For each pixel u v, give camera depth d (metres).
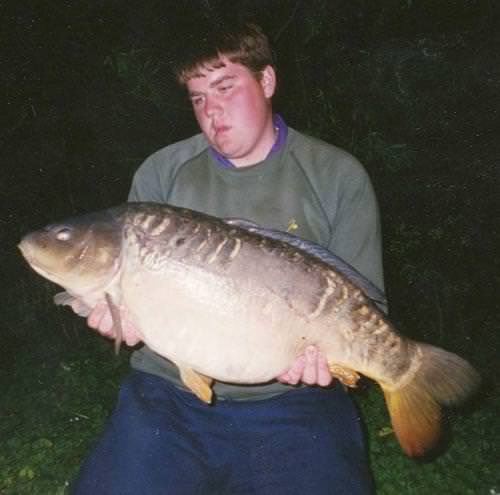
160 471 0.92
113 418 0.98
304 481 0.91
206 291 0.81
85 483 0.92
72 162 2.54
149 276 0.82
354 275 0.86
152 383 1.00
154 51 2.00
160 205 0.85
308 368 0.84
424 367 0.88
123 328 0.86
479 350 2.07
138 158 2.40
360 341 0.85
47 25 2.38
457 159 2.57
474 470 1.37
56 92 2.48
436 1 2.42
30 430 1.57
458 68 2.49
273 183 0.97
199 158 1.00
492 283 2.45
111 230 0.83
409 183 2.50
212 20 0.94
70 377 1.80
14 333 2.24
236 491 0.96
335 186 0.98
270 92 0.99
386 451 1.41
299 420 0.96
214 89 0.93
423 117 2.49
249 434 0.96
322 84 2.25
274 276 0.82
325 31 2.23
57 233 0.84
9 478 1.36
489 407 1.65
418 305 2.31
